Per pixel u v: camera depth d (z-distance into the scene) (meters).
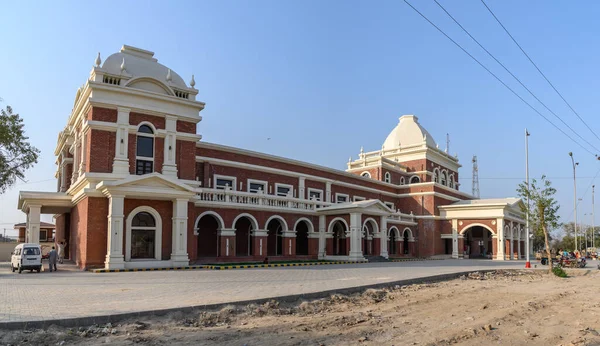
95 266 26.70
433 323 11.22
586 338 9.84
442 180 62.69
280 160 42.75
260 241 35.88
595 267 40.22
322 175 47.75
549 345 9.27
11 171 39.12
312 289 16.06
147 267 27.02
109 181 26.03
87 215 26.86
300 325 10.74
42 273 24.89
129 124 28.86
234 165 38.41
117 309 11.57
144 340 9.20
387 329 10.39
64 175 38.91
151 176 27.19
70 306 12.18
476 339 9.56
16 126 38.78
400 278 21.19
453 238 53.91
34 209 31.30
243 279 20.59
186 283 18.66
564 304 15.23
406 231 54.38
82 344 8.90
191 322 11.10
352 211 39.28
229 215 34.09
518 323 11.54
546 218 31.41
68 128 36.38
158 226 28.39
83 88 29.62
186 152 31.11
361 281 19.48
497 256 50.28
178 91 31.53
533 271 31.33
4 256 46.94
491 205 51.22
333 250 44.25
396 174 59.09
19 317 10.46
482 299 16.06
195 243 31.77
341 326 10.70
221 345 8.81
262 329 10.25
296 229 43.41
